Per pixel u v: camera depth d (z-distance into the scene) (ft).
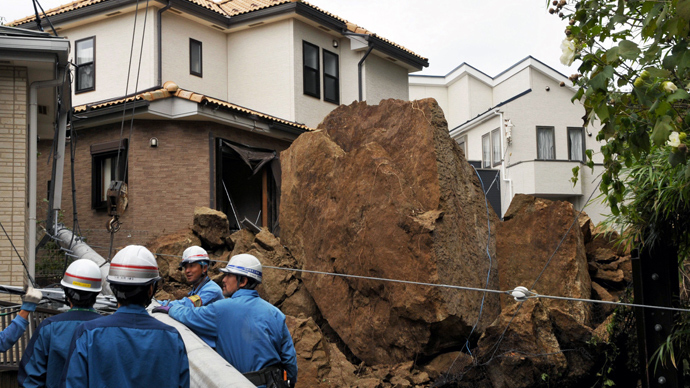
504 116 88.02
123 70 59.16
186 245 42.96
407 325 31.50
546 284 32.60
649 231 18.78
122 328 10.41
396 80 74.13
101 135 54.29
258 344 15.29
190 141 53.26
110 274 10.75
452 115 107.45
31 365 12.33
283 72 63.26
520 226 34.47
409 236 31.45
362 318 33.45
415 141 34.27
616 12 15.12
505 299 33.65
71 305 13.07
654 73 13.91
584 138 88.89
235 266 16.01
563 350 28.99
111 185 39.47
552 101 89.40
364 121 38.65
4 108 30.94
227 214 60.70
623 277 36.11
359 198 34.32
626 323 28.37
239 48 65.82
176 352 10.80
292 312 36.63
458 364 30.58
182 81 60.23
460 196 34.37
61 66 32.12
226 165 61.98
